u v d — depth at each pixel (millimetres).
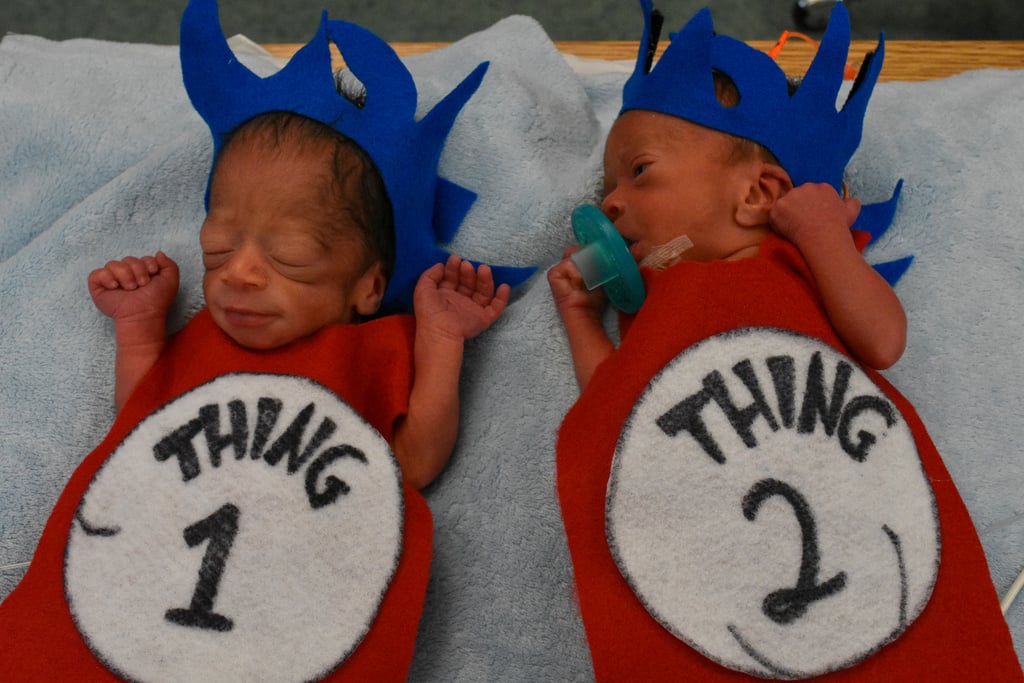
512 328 823
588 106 958
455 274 795
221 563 621
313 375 704
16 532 772
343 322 764
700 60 712
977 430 792
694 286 691
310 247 698
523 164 884
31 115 910
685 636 599
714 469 619
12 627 618
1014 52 1077
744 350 645
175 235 871
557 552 758
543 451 786
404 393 728
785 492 607
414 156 729
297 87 700
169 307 829
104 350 819
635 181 759
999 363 810
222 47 704
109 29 1323
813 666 587
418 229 771
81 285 838
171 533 626
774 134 730
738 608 597
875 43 1099
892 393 688
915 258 851
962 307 830
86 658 607
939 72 1082
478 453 787
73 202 903
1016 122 893
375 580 644
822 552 598
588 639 629
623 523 625
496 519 769
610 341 795
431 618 747
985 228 854
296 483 646
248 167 699
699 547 610
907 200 875
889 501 611
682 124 739
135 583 618
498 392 806
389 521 659
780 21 1299
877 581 596
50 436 796
